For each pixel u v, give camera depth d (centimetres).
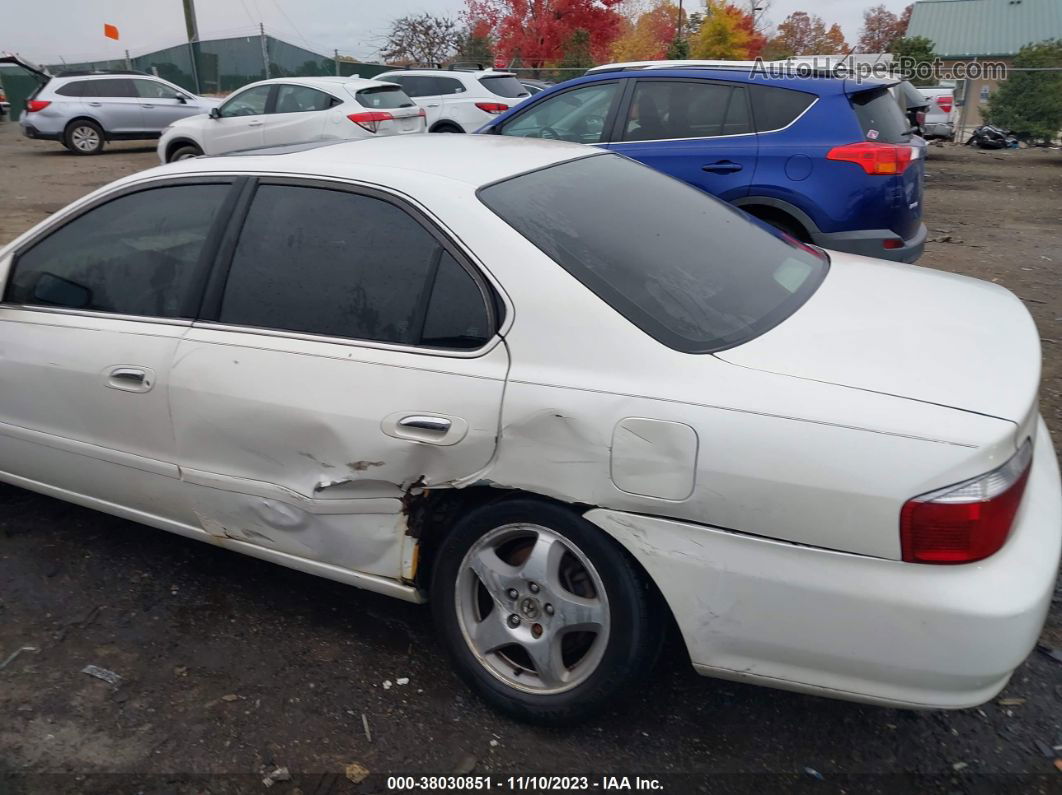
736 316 261
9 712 277
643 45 3656
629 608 246
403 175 285
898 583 216
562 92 705
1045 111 1983
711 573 232
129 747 264
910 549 213
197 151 1400
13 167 1662
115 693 286
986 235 1007
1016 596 212
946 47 3766
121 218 331
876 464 213
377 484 272
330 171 295
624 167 347
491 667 273
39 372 336
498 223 267
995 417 216
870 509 214
